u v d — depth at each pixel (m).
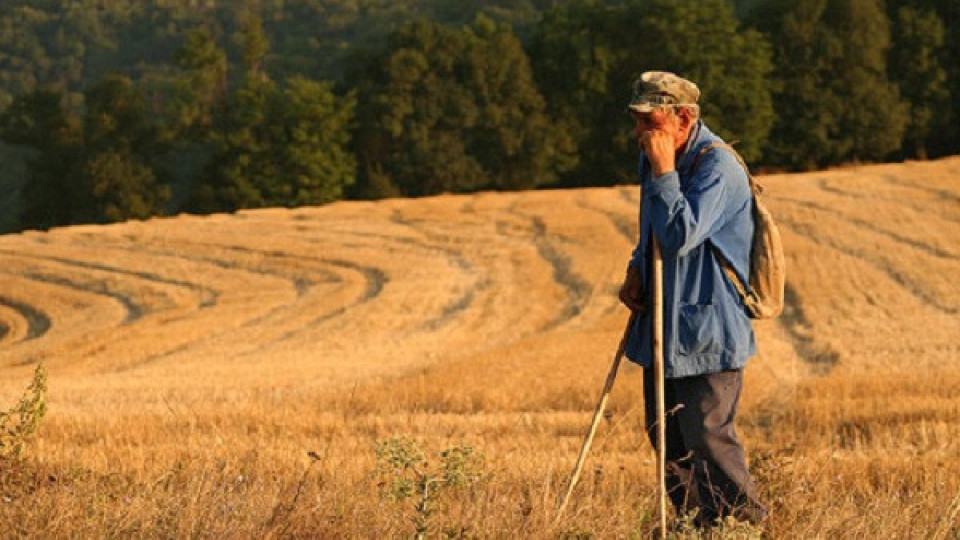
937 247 93.75
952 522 11.27
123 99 197.12
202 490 11.75
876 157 195.88
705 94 187.00
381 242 114.75
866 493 16.78
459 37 198.25
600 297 83.25
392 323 76.62
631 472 20.38
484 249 107.00
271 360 61.56
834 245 95.31
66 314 92.31
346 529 10.35
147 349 68.94
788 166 194.25
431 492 10.01
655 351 10.19
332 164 189.38
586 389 41.44
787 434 29.44
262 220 134.62
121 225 136.50
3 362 69.50
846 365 49.81
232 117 196.12
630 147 190.75
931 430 28.73
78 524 10.41
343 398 42.12
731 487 10.52
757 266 10.62
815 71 192.75
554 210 128.00
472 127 195.38
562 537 9.85
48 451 23.30
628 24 193.75
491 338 69.50
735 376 10.64
